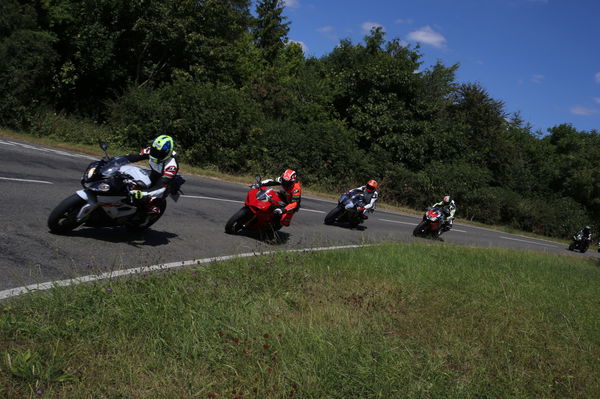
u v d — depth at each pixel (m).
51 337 3.52
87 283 4.71
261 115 24.36
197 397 3.17
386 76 32.34
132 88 21.11
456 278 8.05
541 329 5.91
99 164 6.33
